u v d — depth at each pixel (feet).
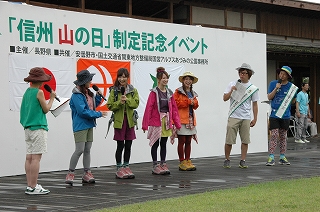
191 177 32.89
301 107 61.11
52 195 26.76
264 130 51.26
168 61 43.98
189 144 36.52
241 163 37.55
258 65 51.24
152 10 59.62
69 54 37.73
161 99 34.35
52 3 54.24
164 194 26.45
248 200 23.57
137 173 35.27
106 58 39.83
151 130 34.27
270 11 68.33
